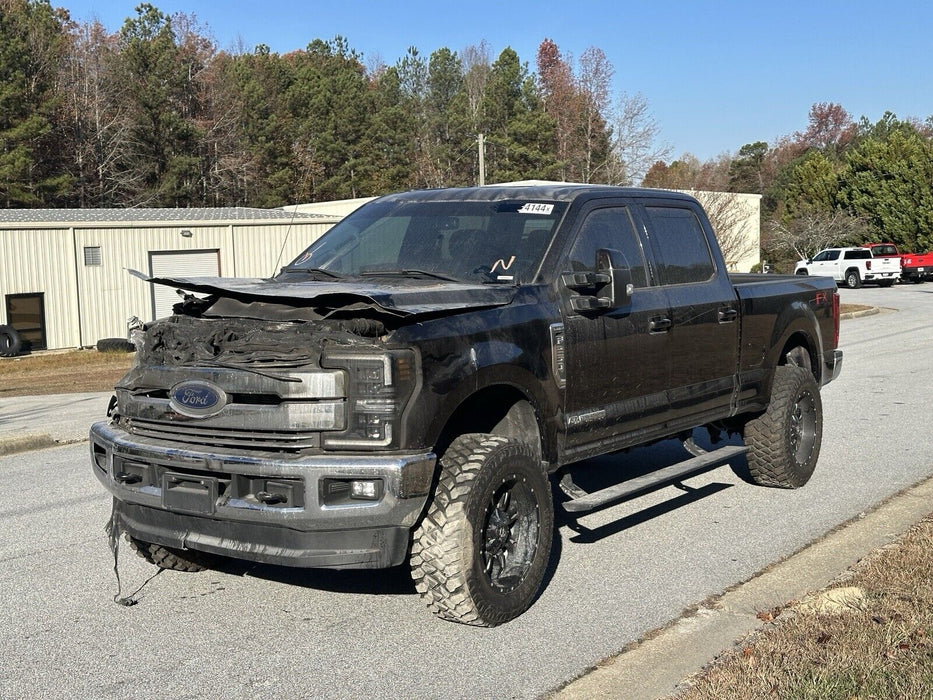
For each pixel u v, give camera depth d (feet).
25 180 182.19
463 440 16.83
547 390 18.26
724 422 26.66
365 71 346.95
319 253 21.21
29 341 99.66
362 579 19.75
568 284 19.11
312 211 156.87
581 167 256.32
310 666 15.43
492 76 281.54
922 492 25.43
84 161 205.26
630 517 24.02
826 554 20.30
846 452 31.01
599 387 19.67
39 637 16.84
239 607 18.20
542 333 18.17
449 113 276.82
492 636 16.57
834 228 195.21
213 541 16.11
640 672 14.79
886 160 193.36
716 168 244.42
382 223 21.35
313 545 15.38
